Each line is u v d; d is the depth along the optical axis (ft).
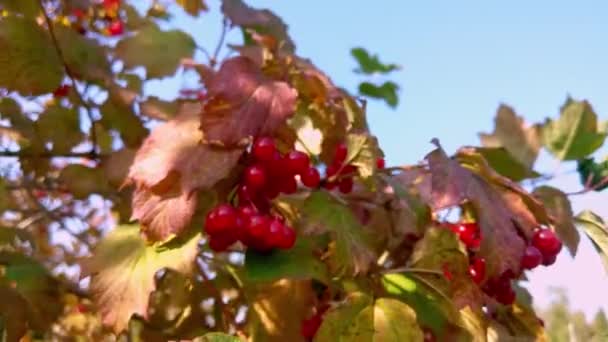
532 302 1.49
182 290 1.42
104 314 1.14
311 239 1.24
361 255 1.21
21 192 1.78
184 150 1.14
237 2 1.42
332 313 1.19
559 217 1.35
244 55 1.23
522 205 1.25
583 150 1.47
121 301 1.15
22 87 1.35
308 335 1.28
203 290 1.42
